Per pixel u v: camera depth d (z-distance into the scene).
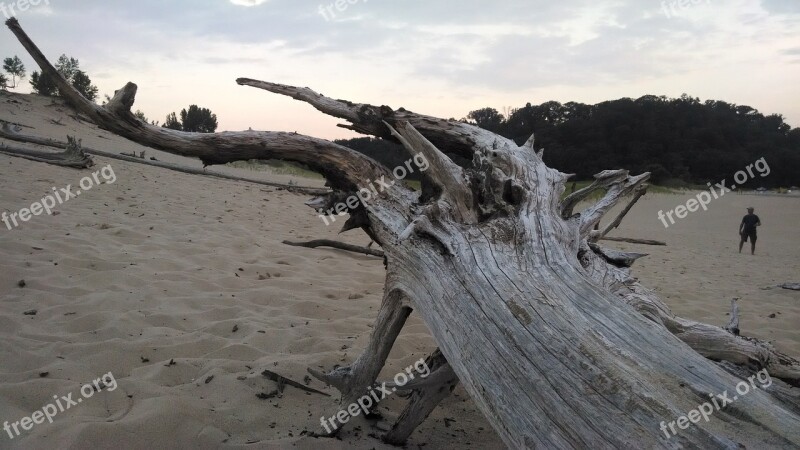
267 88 3.36
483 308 2.12
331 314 5.53
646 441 1.57
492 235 2.44
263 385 3.59
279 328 4.81
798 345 5.69
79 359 3.73
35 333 4.09
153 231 8.23
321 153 3.10
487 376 1.98
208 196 13.59
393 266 2.73
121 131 2.95
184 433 2.89
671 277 9.98
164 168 17.84
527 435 1.79
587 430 1.68
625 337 1.90
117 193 11.34
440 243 2.48
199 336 4.32
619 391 1.69
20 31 2.58
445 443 3.22
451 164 2.74
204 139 3.05
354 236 10.69
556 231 2.54
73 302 4.82
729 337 2.71
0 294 4.82
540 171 3.00
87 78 33.66
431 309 2.35
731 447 1.46
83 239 6.87
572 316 1.99
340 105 3.28
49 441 2.69
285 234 9.99
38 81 34.69
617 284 2.77
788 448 1.47
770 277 10.91
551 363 1.85
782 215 29.34
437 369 2.84
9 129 14.78
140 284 5.52
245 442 2.93
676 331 2.72
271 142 3.07
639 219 27.19
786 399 2.09
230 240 8.32
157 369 3.67
